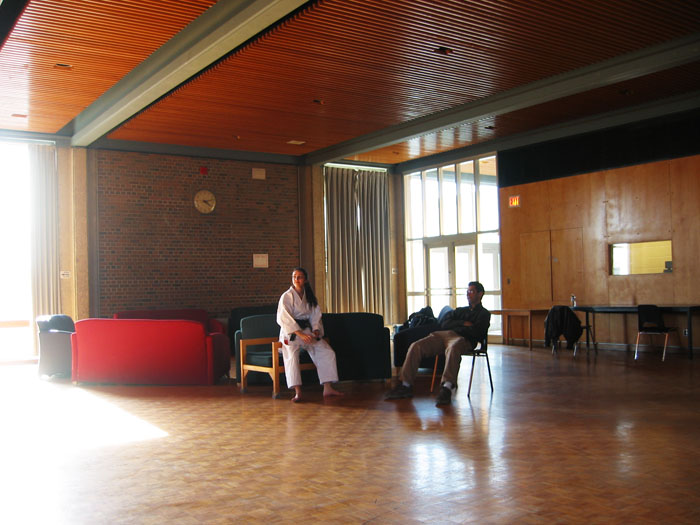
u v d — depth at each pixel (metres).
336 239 13.86
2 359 10.60
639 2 6.23
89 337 7.93
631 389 6.65
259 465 4.04
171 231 12.08
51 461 4.26
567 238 11.25
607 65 7.90
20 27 6.49
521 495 3.31
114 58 7.42
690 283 9.68
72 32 6.64
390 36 6.95
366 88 8.77
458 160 13.18
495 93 9.19
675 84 8.95
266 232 13.10
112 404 6.52
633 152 10.29
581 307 10.20
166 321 7.74
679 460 3.92
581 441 4.45
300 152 13.07
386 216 14.62
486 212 12.77
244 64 7.73
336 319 7.36
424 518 3.00
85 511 3.25
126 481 3.76
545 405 5.85
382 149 12.89
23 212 11.01
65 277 11.17
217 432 5.09
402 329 8.41
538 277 11.71
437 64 7.86
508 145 12.16
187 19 6.35
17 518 3.16
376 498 3.32
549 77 8.50
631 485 3.44
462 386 7.07
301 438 4.79
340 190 14.02
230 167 12.74
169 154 12.10
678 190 9.76
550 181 11.48
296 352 6.59
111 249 11.50
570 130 11.08
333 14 6.37
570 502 3.18
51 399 6.89
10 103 9.22
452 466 3.89
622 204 10.45
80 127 10.74
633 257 10.42
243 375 7.19
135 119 10.11
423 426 5.07
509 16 6.49
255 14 6.10
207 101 9.23
